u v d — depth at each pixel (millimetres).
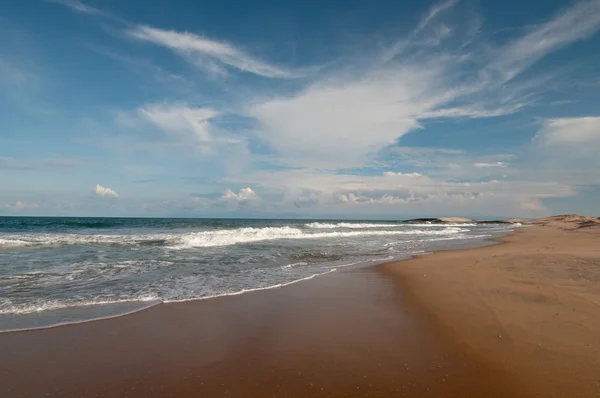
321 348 4453
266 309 6137
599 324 4945
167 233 23797
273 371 3836
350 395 3340
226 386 3520
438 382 3547
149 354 4262
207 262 11141
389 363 4000
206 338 4785
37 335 4809
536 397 3209
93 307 6105
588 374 3568
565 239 21172
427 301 6586
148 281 8227
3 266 9883
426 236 26953
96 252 12984
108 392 3389
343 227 41469
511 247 16375
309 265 10992
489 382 3512
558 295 6387
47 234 20906
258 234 23250
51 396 3312
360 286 7949
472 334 4812
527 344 4363
